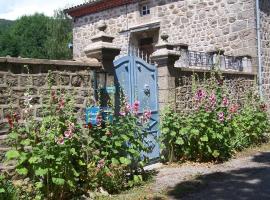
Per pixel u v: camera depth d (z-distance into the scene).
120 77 7.68
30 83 5.95
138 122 7.24
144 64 8.41
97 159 6.35
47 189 5.53
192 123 8.48
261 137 10.98
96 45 7.02
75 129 6.14
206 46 14.62
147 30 16.72
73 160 6.07
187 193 6.26
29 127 5.71
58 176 5.51
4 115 5.60
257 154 9.44
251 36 13.30
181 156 8.72
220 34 14.18
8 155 5.23
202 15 14.72
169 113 8.48
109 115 6.82
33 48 44.59
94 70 6.92
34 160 5.30
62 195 5.71
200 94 8.76
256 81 12.97
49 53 39.69
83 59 7.25
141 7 17.17
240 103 11.84
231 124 9.39
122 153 6.71
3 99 5.60
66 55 38.75
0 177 5.14
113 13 18.22
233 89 11.60
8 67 5.68
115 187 6.35
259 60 13.18
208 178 7.20
